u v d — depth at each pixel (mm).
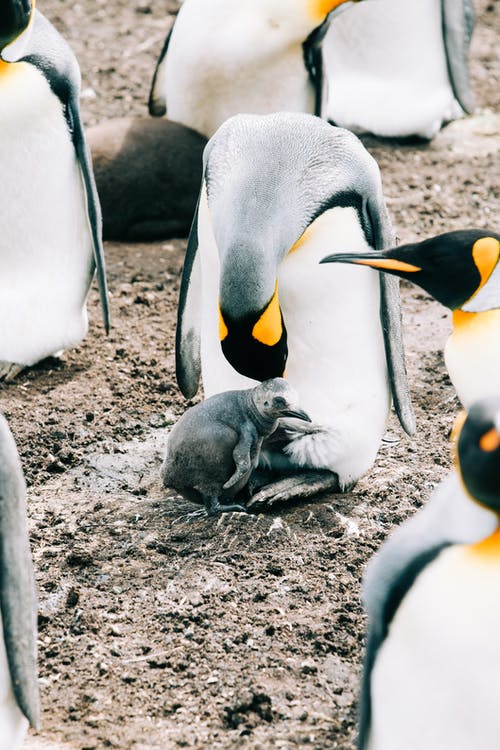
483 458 3916
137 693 5289
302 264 6242
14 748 4688
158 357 8633
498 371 5898
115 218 10453
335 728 5070
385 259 6039
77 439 7562
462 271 5902
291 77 9859
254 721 5121
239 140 6434
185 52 9977
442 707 3969
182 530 6523
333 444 6656
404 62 12148
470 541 3984
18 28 7258
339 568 6180
